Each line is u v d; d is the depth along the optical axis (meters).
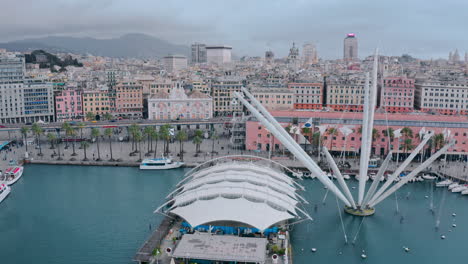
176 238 139.88
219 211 143.62
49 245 149.75
